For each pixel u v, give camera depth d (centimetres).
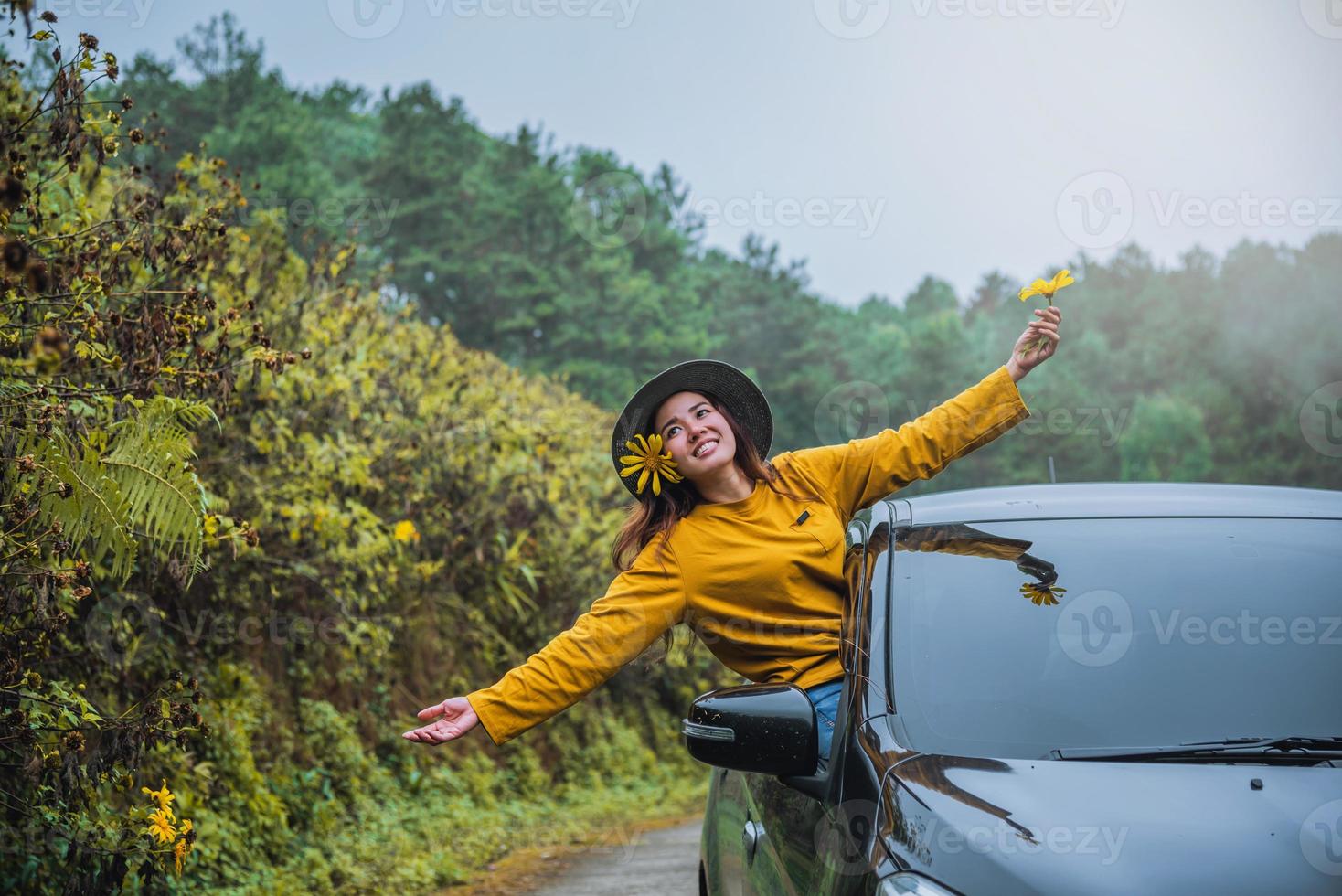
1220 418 7838
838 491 364
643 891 751
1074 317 8562
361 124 5428
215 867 672
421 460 973
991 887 219
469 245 4541
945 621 291
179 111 3616
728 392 365
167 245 507
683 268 5966
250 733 802
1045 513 322
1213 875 213
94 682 630
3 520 418
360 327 950
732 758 280
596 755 1394
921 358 7106
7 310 441
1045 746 260
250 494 716
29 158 456
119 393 459
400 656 1115
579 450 1368
